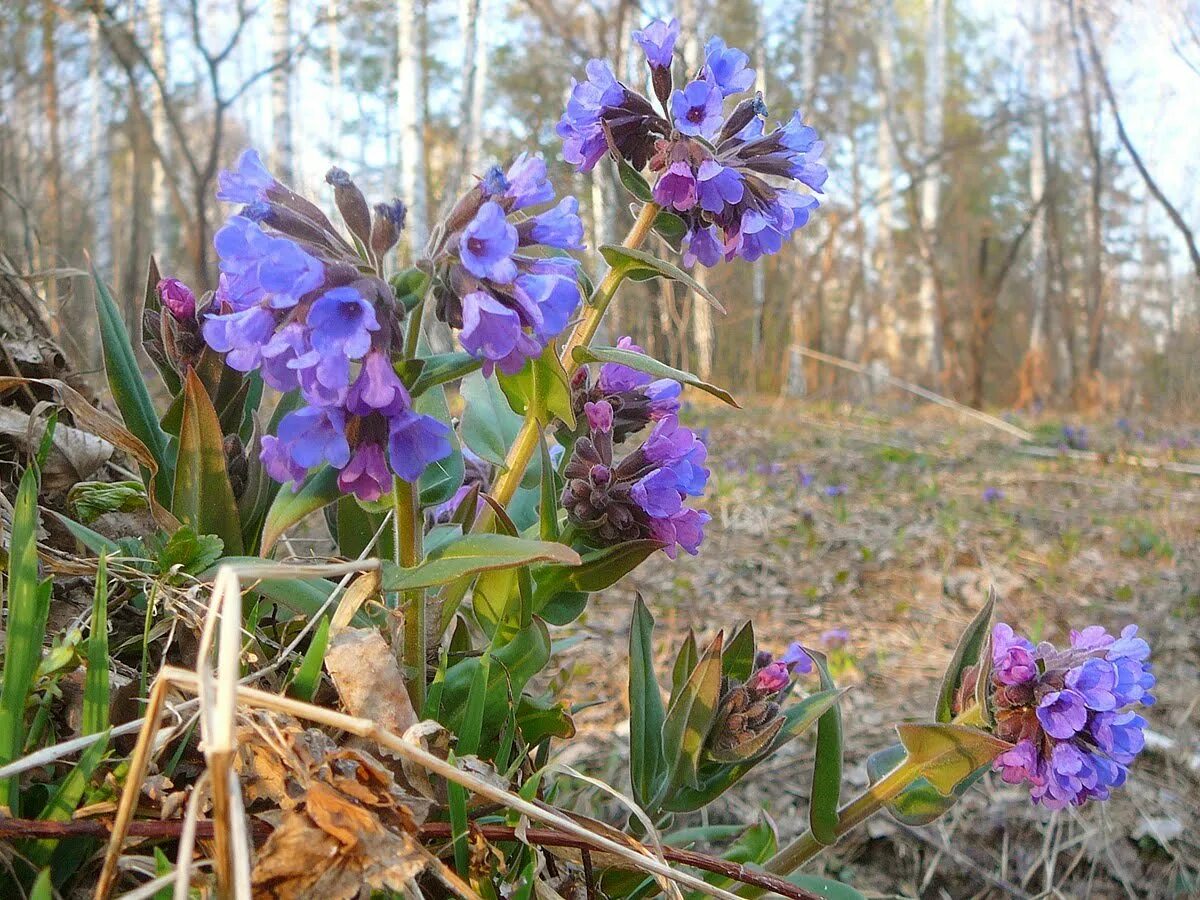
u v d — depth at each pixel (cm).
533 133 310
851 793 54
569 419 30
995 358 473
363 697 24
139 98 201
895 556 106
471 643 38
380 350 20
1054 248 415
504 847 27
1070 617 88
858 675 73
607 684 66
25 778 23
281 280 19
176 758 22
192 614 27
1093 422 280
